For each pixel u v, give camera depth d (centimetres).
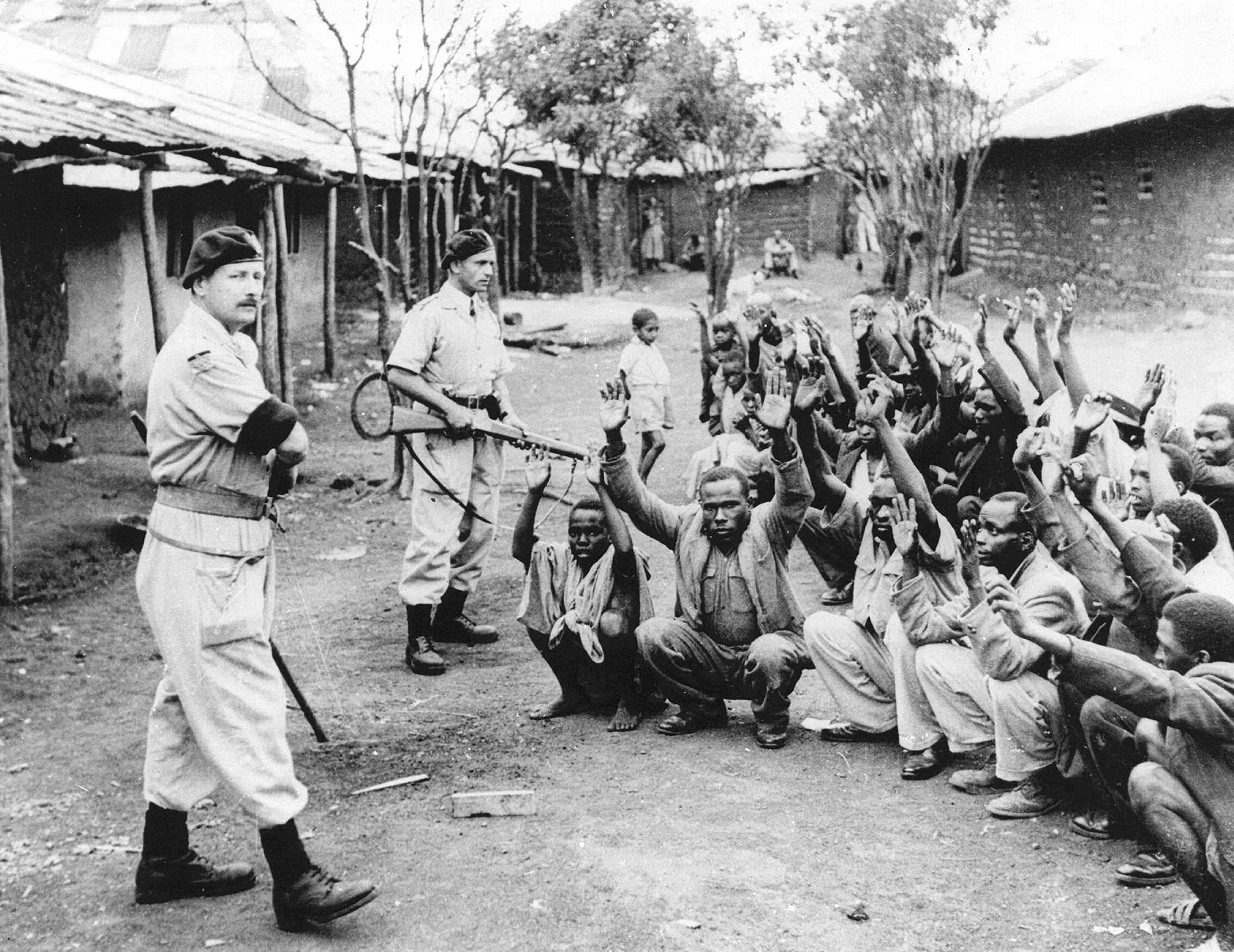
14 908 411
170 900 416
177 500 404
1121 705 364
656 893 416
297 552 945
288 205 1884
